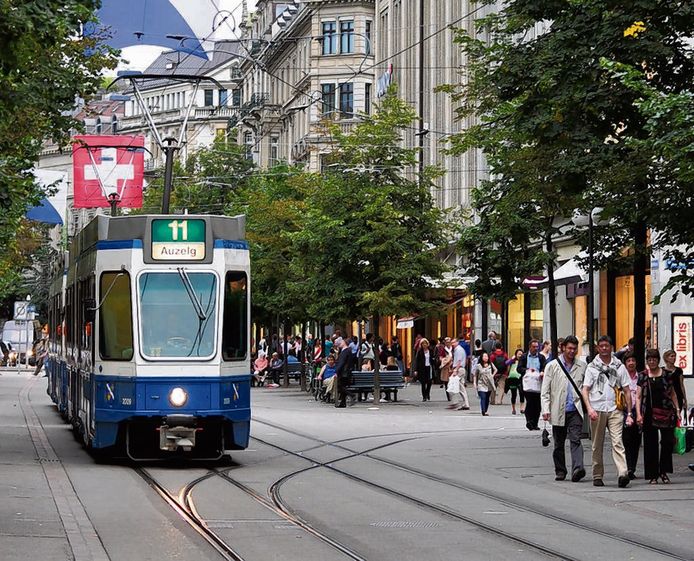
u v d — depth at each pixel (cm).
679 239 2348
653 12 2225
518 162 2634
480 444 2773
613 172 2255
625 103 2231
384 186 4428
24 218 4384
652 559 1312
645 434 2064
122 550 1323
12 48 1455
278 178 6781
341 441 2853
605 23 2238
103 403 2238
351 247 4416
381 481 2036
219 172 8456
